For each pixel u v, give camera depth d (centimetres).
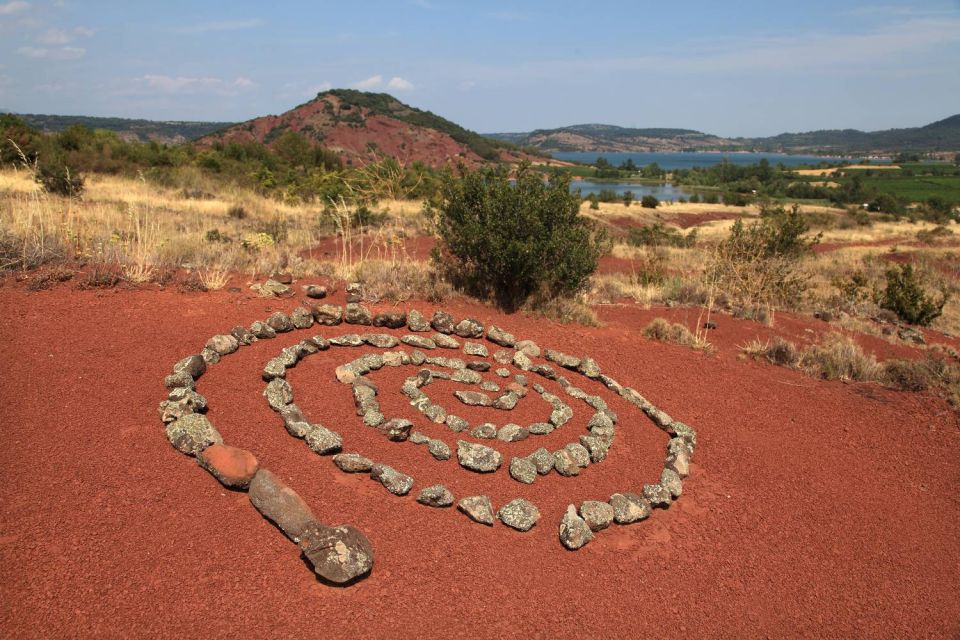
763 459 614
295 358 595
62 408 458
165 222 1266
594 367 738
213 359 565
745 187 10006
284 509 386
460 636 345
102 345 557
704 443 631
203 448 430
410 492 453
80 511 367
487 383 643
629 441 596
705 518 504
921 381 836
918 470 634
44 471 392
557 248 907
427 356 694
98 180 2120
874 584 455
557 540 441
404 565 385
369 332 722
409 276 936
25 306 607
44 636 290
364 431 511
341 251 1279
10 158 1912
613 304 1123
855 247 3102
